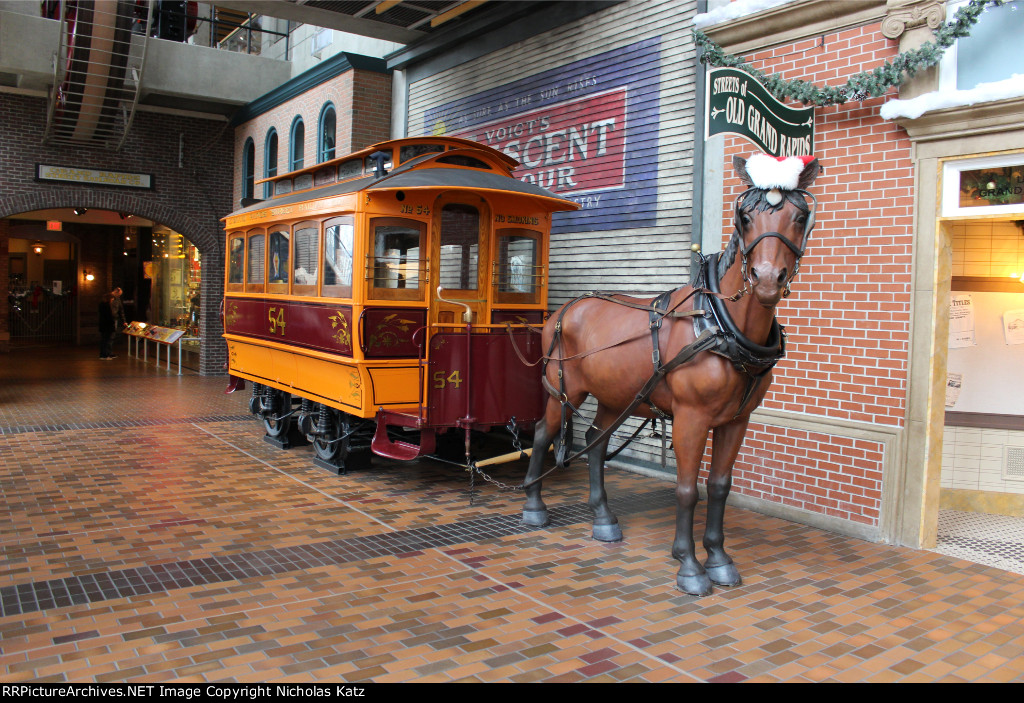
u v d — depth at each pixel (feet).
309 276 24.45
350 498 21.70
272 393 29.22
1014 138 15.89
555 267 28.73
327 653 12.15
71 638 12.52
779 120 18.97
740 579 15.55
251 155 51.11
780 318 20.34
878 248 18.34
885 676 11.73
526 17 30.01
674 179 24.13
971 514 21.11
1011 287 21.06
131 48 42.96
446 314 22.61
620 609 14.14
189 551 16.93
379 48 40.22
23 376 48.34
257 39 56.49
